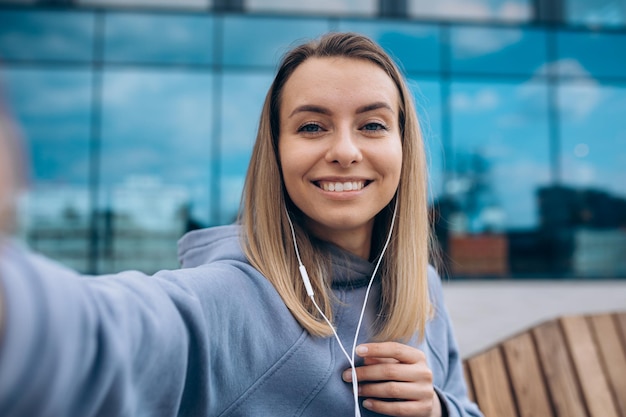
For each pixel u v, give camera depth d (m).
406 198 1.24
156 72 8.25
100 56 8.19
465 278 8.37
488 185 8.55
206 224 8.22
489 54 8.52
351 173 1.07
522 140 8.59
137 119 8.23
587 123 8.65
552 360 2.05
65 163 8.11
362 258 1.24
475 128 8.54
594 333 2.14
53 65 8.13
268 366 0.98
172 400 0.74
